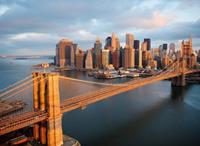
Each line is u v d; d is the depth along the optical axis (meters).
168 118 93.94
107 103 119.38
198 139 71.44
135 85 128.38
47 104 60.62
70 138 67.19
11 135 65.75
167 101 126.81
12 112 101.56
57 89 61.69
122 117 94.19
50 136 59.59
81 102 77.75
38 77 65.31
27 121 55.69
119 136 72.88
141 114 99.12
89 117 92.81
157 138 71.94
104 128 80.06
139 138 71.50
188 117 95.12
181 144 67.62
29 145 62.03
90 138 70.88
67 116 93.81
